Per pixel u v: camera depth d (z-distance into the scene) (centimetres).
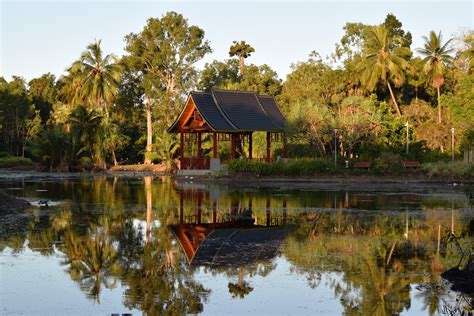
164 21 7412
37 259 1359
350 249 1469
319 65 7469
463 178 3822
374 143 4556
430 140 5234
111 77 6888
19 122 8381
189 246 1516
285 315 955
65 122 6675
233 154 4738
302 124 4412
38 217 2067
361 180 3972
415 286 1119
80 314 958
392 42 6625
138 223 1936
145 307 997
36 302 1025
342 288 1111
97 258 1372
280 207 2416
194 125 4859
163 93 7388
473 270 1218
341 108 5353
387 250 1448
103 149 6469
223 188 3588
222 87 7262
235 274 1223
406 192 3170
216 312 971
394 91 7075
